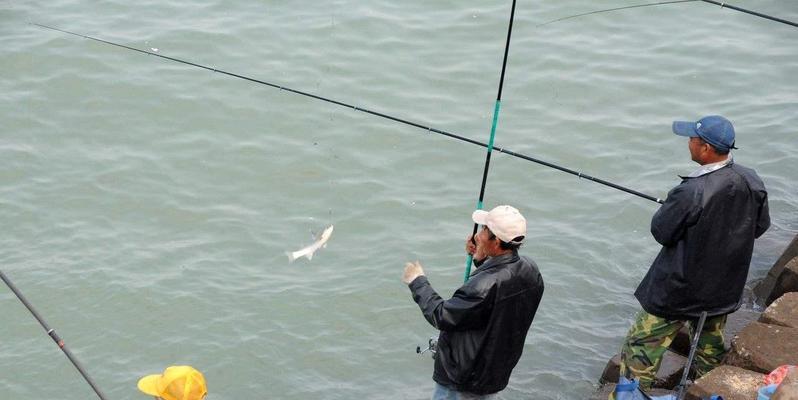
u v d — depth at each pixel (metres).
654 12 32.56
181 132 25.86
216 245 21.83
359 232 22.39
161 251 21.59
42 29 30.09
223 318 19.58
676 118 27.17
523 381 17.80
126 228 22.33
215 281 20.66
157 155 24.92
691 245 14.15
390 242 22.03
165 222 22.59
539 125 26.70
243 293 20.30
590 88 28.44
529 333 19.16
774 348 15.12
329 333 19.31
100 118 26.34
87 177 23.95
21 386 17.89
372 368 18.48
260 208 23.16
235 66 28.80
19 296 13.06
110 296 20.09
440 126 26.47
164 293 20.22
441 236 22.28
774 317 15.70
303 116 26.58
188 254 21.52
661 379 16.23
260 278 20.78
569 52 30.19
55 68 28.19
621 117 27.14
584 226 22.81
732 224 14.12
